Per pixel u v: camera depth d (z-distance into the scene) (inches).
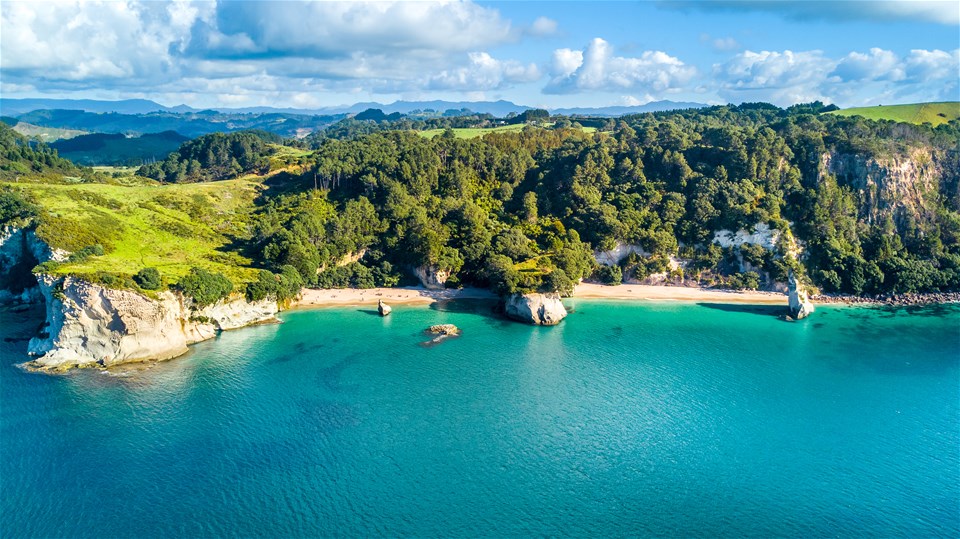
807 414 3897.6
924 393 4212.6
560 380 4429.1
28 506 2854.3
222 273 5629.9
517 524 2807.6
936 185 7504.9
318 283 6663.4
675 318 6028.5
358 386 4242.1
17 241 5841.5
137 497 2935.5
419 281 6939.0
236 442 3447.3
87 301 4394.7
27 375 4232.3
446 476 3171.8
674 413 3912.4
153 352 4613.7
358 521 2807.6
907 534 2763.3
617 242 7219.5
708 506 2957.7
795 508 2945.4
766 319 5984.3
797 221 7244.1
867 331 5615.2
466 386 4293.8
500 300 6240.2
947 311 6284.5
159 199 7401.6
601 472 3235.7
